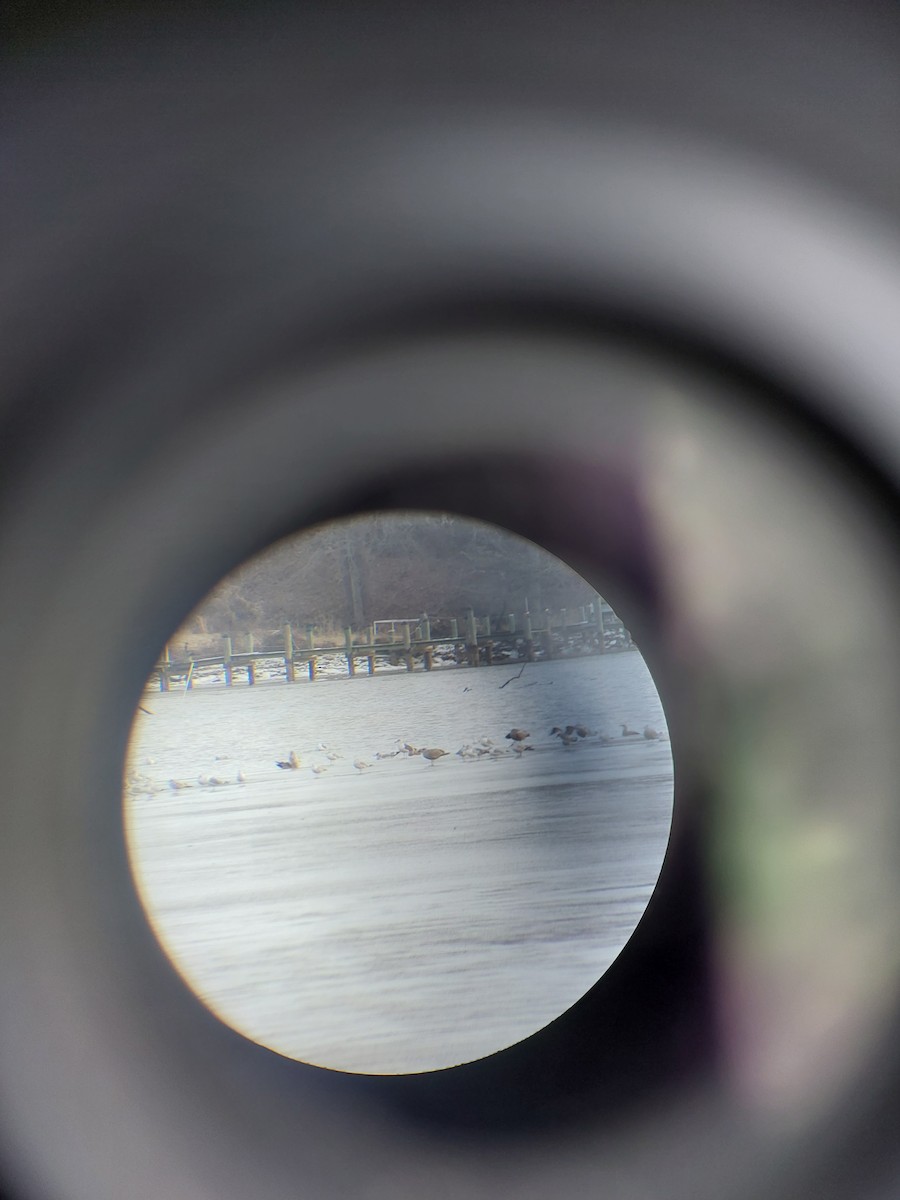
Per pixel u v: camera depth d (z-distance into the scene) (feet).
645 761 128.36
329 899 83.92
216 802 127.65
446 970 63.77
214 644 207.41
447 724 161.99
